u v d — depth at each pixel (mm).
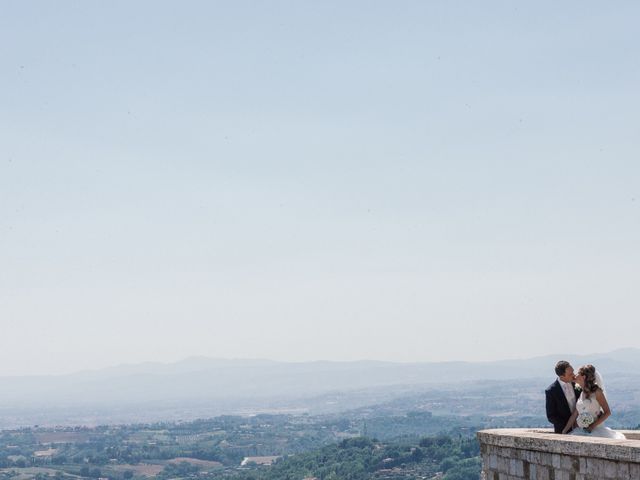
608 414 22281
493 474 22766
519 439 21172
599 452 18266
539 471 20422
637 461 17281
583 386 22391
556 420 22578
